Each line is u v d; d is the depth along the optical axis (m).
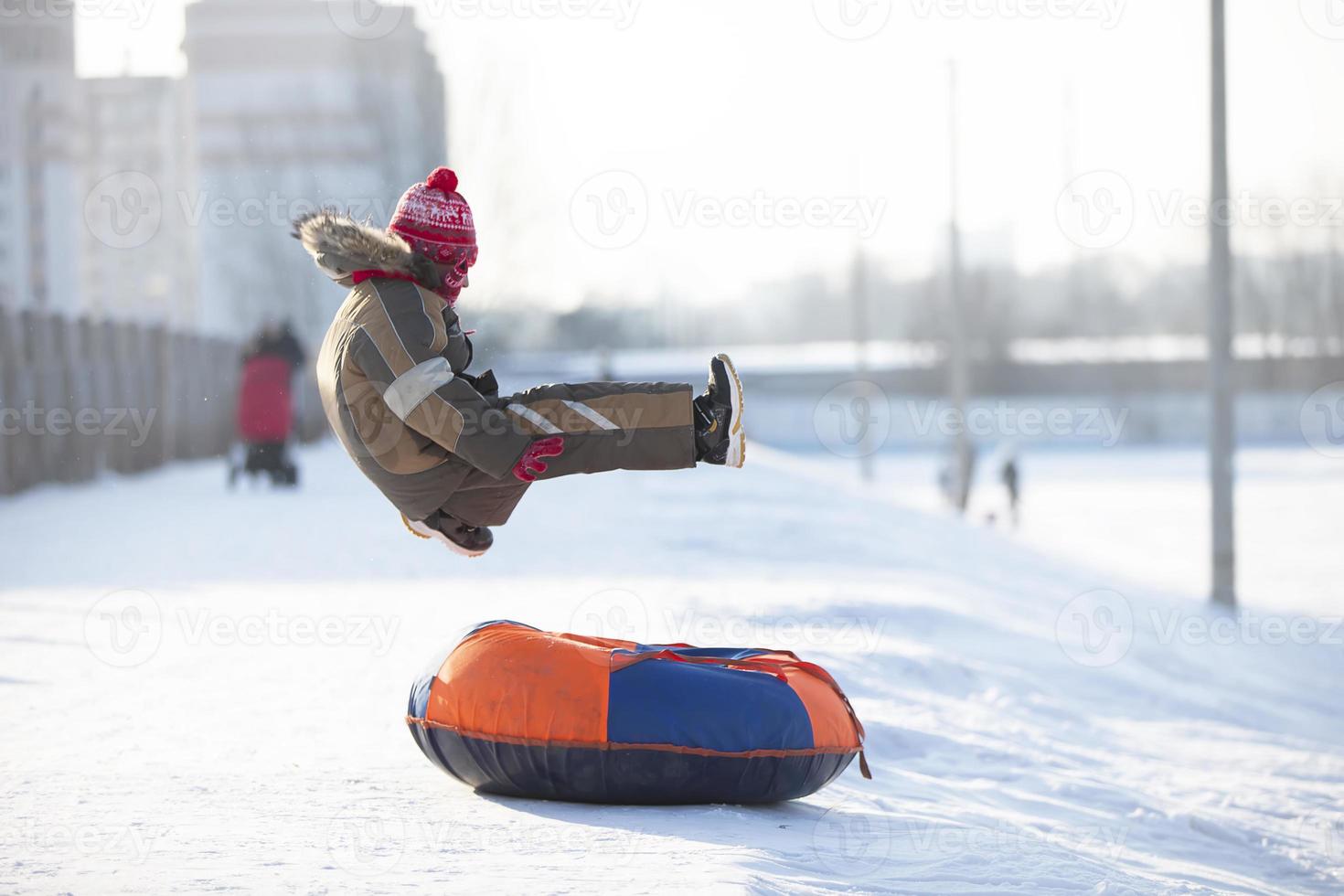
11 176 164.62
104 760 15.05
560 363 181.50
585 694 13.27
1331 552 74.94
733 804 13.70
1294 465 148.25
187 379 75.25
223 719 17.66
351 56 120.62
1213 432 48.88
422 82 120.31
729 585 32.34
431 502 11.27
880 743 20.48
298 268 137.75
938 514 71.06
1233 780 22.12
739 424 11.23
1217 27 49.03
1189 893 13.39
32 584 31.03
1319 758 24.41
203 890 10.11
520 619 26.31
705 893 9.95
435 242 11.59
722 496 57.81
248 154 149.50
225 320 139.38
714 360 11.30
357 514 47.12
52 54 166.12
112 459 63.41
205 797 13.32
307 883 10.28
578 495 57.28
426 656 22.77
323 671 21.31
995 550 56.41
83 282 166.00
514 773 13.31
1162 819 18.77
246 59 153.62
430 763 15.35
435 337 11.19
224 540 39.31
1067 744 23.06
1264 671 35.44
